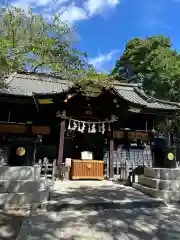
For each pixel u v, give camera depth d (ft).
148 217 15.01
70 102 33.68
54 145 36.14
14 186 16.44
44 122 36.40
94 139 39.81
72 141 39.65
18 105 35.40
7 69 16.03
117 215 15.37
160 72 59.21
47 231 12.05
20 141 18.22
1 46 13.71
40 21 16.39
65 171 30.99
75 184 26.86
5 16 15.78
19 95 32.04
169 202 19.01
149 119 41.75
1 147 32.78
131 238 11.37
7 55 14.48
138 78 65.46
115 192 21.85
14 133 34.76
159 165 22.54
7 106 35.04
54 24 16.60
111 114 34.91
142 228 12.85
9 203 15.93
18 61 15.37
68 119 33.42
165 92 59.98
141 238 11.39
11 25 15.65
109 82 32.71
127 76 77.66
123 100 33.96
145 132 40.45
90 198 18.61
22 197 16.19
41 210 15.98
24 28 16.07
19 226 12.71
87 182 28.91
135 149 39.22
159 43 69.21
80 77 20.40
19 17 16.07
